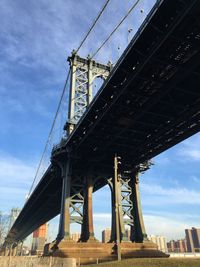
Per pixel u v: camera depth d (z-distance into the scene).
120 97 36.00
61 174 53.28
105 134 44.94
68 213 45.53
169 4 25.36
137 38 28.97
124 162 52.19
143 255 43.81
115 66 33.50
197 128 40.69
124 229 46.19
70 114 55.16
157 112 39.62
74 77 59.88
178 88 34.25
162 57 30.16
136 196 51.00
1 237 130.75
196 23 26.08
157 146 47.75
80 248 41.44
